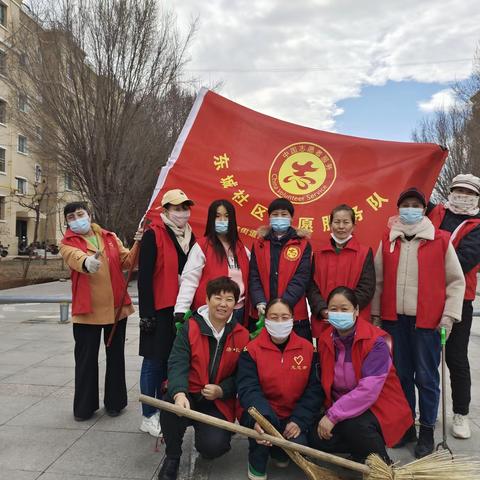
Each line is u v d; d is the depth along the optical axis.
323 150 4.51
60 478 3.05
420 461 2.84
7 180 31.61
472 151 20.66
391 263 3.62
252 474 3.07
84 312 3.90
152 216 4.31
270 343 3.21
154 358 3.64
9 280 15.92
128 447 3.51
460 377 3.73
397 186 4.36
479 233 3.68
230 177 4.50
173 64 16.06
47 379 5.14
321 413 3.30
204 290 3.59
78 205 4.05
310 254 3.71
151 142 15.64
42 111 14.92
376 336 3.15
